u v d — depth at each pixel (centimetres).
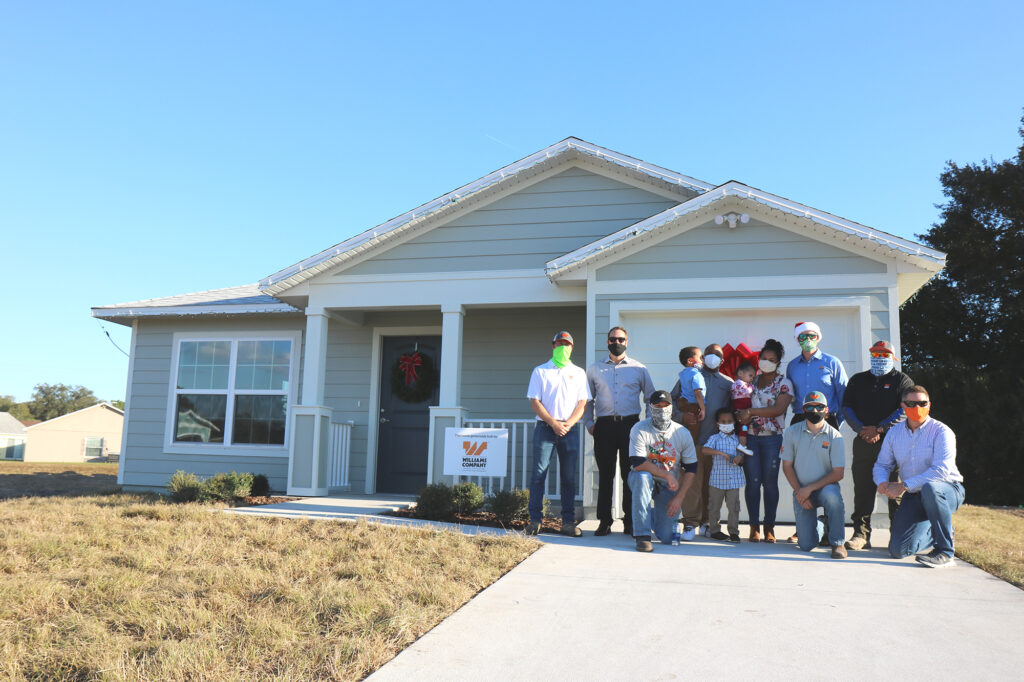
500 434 820
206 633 385
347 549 585
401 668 355
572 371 709
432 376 1179
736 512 695
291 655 362
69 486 1443
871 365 669
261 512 781
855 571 560
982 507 1114
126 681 327
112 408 6656
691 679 344
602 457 718
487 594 481
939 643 393
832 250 830
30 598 443
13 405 10019
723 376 728
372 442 1176
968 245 1944
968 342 1981
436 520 777
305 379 1041
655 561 586
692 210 848
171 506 773
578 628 415
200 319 1298
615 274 883
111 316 1298
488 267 1020
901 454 624
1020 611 452
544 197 1028
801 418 677
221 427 1264
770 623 425
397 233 1036
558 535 704
